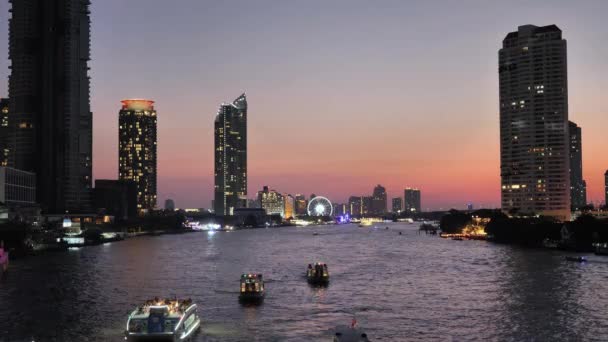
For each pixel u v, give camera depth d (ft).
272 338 332.60
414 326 360.48
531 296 461.37
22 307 425.28
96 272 652.07
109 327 360.69
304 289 510.99
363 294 481.05
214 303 439.22
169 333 311.06
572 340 325.83
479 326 359.05
